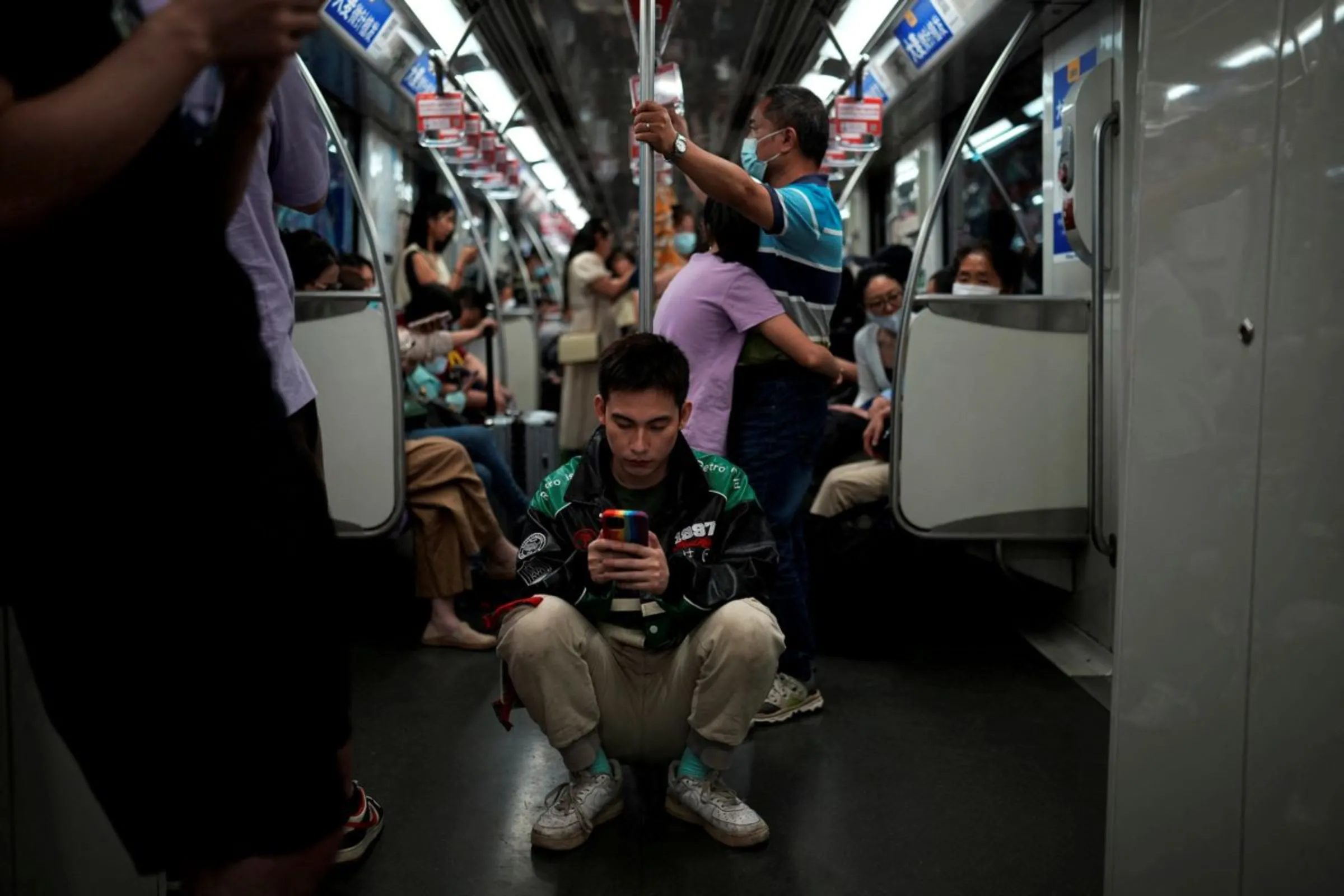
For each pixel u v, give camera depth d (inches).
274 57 44.4
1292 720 66.7
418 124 200.8
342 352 153.2
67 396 45.0
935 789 113.6
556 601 95.3
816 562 162.2
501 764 119.6
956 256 180.2
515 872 95.0
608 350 94.8
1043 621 178.7
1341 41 62.3
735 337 125.2
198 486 46.7
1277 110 65.2
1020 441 156.8
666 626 96.3
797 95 126.7
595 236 313.4
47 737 67.6
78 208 44.4
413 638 168.2
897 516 156.3
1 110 40.4
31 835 67.3
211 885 48.9
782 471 127.3
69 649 46.8
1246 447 67.4
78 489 45.4
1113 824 71.8
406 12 187.8
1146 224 70.6
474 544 161.6
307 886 50.3
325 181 90.4
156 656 46.7
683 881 93.7
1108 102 151.9
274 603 48.3
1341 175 63.1
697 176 114.4
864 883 93.7
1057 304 155.8
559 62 258.7
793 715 134.8
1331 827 66.1
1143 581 70.7
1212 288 68.3
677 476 99.0
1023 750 124.6
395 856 98.2
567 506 98.0
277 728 48.3
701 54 253.6
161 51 41.3
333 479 154.3
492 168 265.9
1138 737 71.2
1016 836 102.8
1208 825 69.7
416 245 235.5
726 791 101.4
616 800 104.1
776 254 123.6
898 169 282.5
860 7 180.5
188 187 47.2
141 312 45.6
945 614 185.2
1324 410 64.7
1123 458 71.5
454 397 224.5
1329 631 65.5
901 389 155.3
